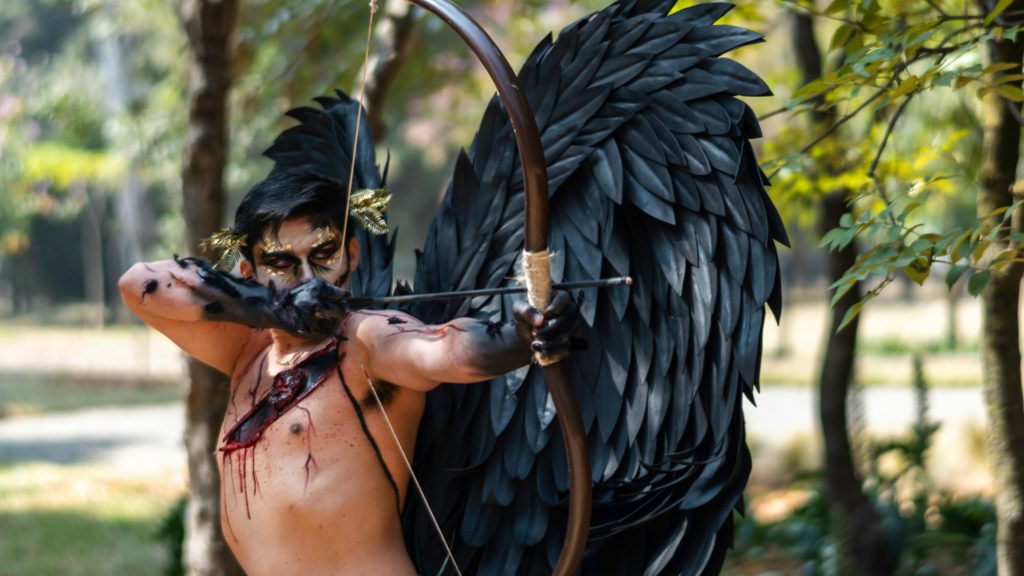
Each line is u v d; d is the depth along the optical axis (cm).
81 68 2720
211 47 633
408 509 374
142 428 1819
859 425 910
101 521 1173
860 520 803
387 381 333
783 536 927
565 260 358
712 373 339
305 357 339
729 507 333
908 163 581
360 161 399
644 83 345
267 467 335
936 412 1608
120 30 1440
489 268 366
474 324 298
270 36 856
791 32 847
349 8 873
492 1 1150
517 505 368
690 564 340
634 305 352
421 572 373
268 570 335
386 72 698
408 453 345
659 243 346
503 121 367
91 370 2556
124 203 2784
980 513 864
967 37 596
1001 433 487
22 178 1983
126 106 1346
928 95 830
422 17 712
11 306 4525
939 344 2641
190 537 646
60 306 4475
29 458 1555
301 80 977
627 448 354
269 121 1096
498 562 369
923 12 523
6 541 1088
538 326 272
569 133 354
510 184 365
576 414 287
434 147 1983
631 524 342
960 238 362
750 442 1302
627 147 348
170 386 2359
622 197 345
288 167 411
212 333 349
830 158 597
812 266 4784
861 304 379
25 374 2531
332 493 331
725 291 335
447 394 373
